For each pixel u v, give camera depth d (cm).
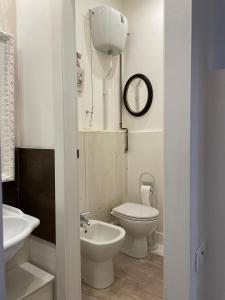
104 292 196
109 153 267
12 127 162
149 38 275
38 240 169
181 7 91
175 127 94
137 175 286
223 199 116
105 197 263
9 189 170
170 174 96
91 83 255
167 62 95
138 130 286
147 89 275
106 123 273
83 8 246
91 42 255
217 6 129
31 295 143
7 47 157
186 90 92
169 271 99
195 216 101
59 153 149
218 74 114
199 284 109
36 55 159
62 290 154
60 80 146
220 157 116
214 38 124
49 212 158
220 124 115
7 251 113
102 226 221
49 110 154
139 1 281
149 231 239
